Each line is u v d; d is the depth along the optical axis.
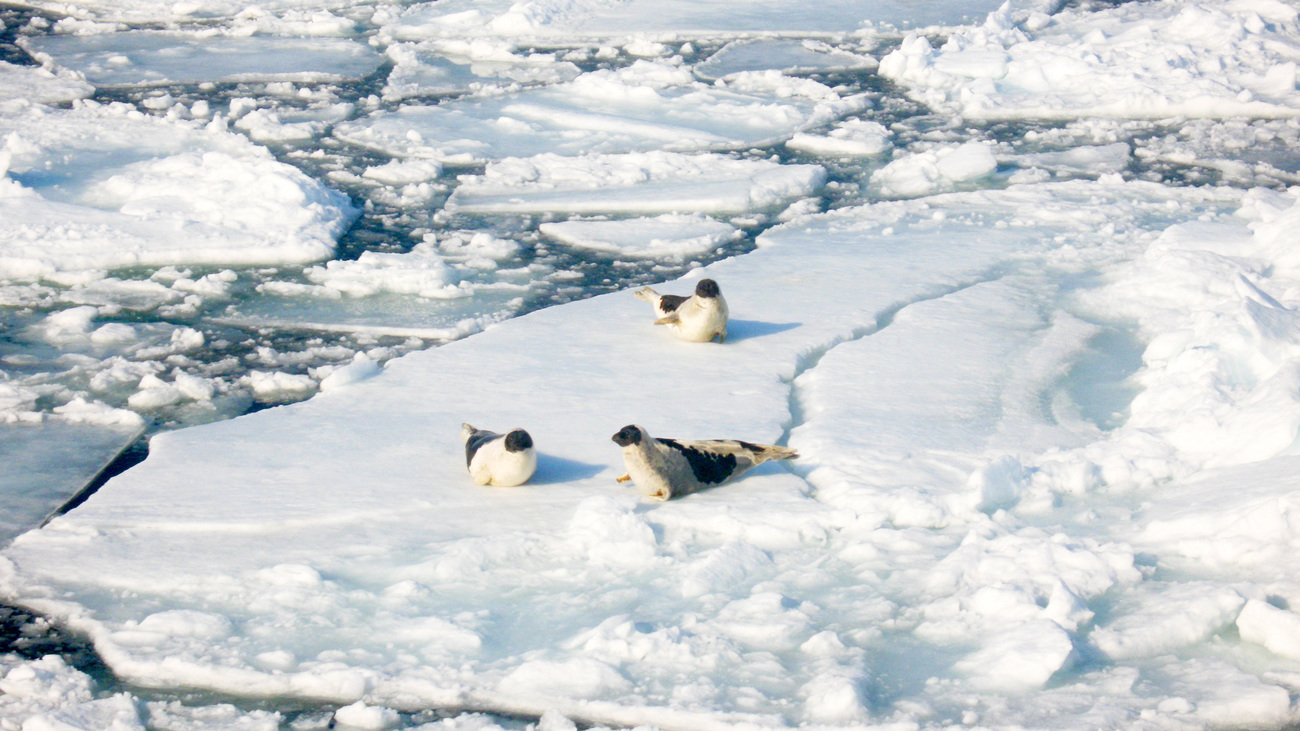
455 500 20.12
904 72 63.41
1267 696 13.24
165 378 27.58
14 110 53.78
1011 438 22.20
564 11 80.38
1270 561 16.11
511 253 37.47
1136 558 16.95
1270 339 22.91
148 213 38.59
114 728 13.86
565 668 14.78
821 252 36.44
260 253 36.25
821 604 16.41
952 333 28.41
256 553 18.34
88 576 17.66
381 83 63.56
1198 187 42.72
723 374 26.09
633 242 38.34
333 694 14.73
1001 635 14.87
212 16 82.50
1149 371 25.38
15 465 22.58
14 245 35.22
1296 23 66.00
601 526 18.39
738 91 60.97
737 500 19.80
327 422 23.91
